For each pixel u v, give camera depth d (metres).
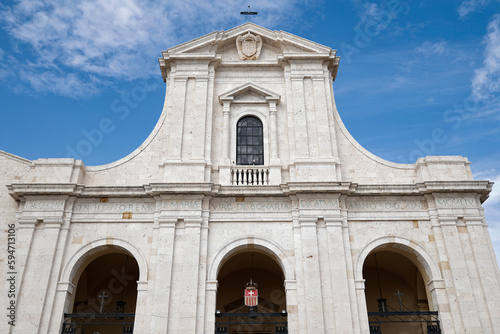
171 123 22.97
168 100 24.23
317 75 24.44
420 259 20.52
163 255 19.59
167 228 20.19
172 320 18.39
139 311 18.84
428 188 20.97
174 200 20.75
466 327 18.47
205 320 18.59
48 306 18.81
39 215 20.48
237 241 20.33
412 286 25.14
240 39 25.52
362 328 18.61
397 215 21.05
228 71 25.06
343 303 18.72
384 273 25.95
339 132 23.70
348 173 22.61
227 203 21.11
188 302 18.66
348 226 20.73
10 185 20.59
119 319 24.44
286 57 24.62
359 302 19.14
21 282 19.22
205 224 20.44
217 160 22.66
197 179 21.47
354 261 20.00
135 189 21.00
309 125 23.17
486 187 21.03
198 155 22.16
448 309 19.11
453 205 21.00
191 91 24.12
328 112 23.61
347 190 20.73
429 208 21.09
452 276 19.53
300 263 19.73
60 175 21.42
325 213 20.53
